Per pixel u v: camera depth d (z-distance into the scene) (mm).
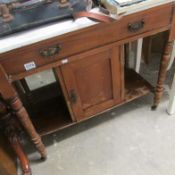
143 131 1443
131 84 1530
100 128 1496
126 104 1604
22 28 900
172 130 1426
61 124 1351
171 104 1438
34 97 1524
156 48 1929
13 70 947
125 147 1382
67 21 942
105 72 1197
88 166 1328
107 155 1360
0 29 874
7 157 1240
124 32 1040
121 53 1141
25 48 896
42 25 931
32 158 1404
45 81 1648
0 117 1252
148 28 1084
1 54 875
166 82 1683
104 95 1318
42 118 1399
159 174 1244
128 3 950
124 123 1501
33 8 876
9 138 1301
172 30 1139
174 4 1037
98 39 1010
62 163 1360
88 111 1341
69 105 1245
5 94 985
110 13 961
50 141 1475
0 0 844
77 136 1477
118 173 1276
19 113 1080
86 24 921
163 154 1323
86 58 1069
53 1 889
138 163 1303
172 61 1625
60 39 929
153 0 978
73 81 1137
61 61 1006
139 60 1700
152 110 1544
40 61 968
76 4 923
